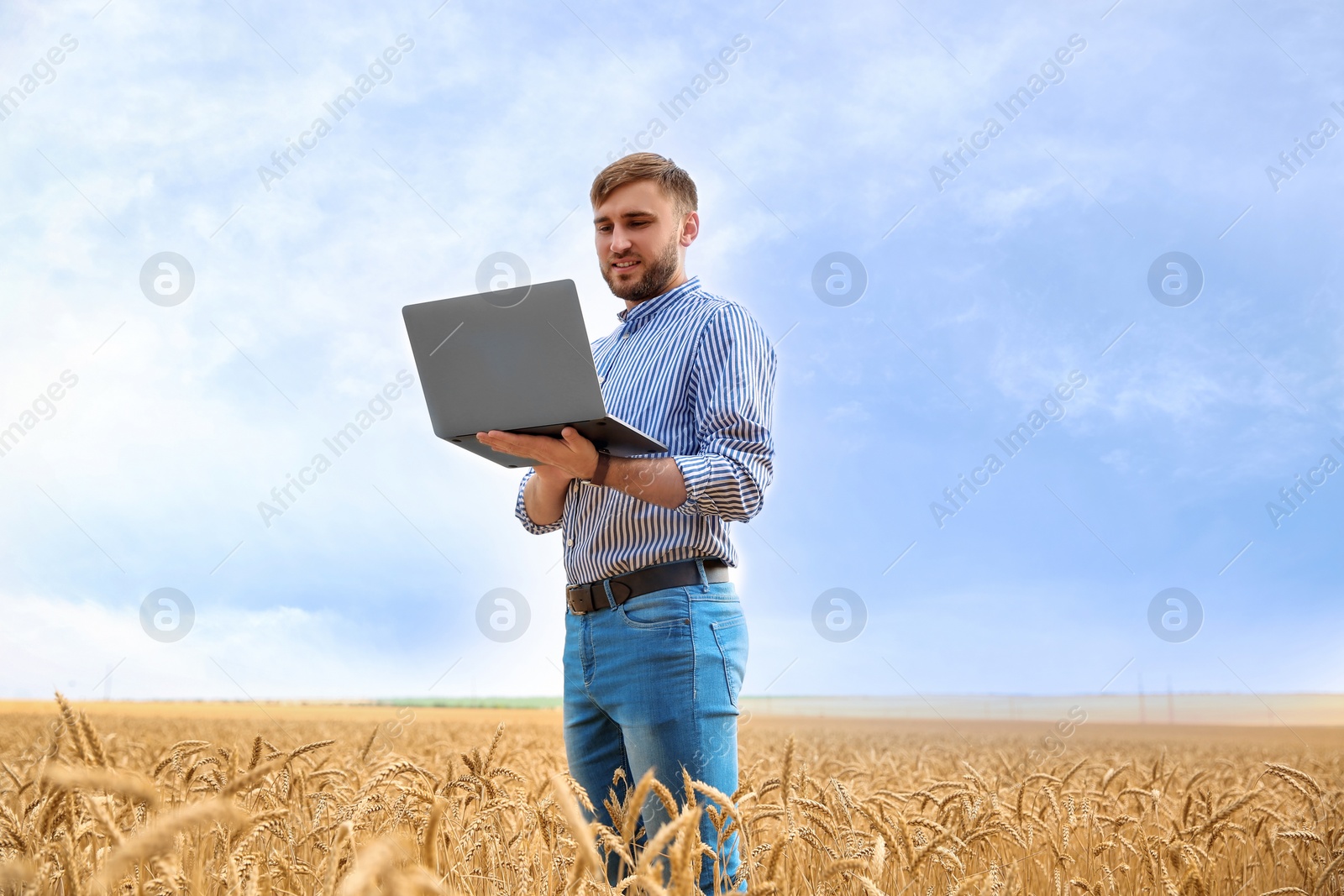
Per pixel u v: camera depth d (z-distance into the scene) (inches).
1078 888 134.5
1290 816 203.8
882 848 84.9
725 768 114.2
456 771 148.5
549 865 102.3
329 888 77.1
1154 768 220.5
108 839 91.8
